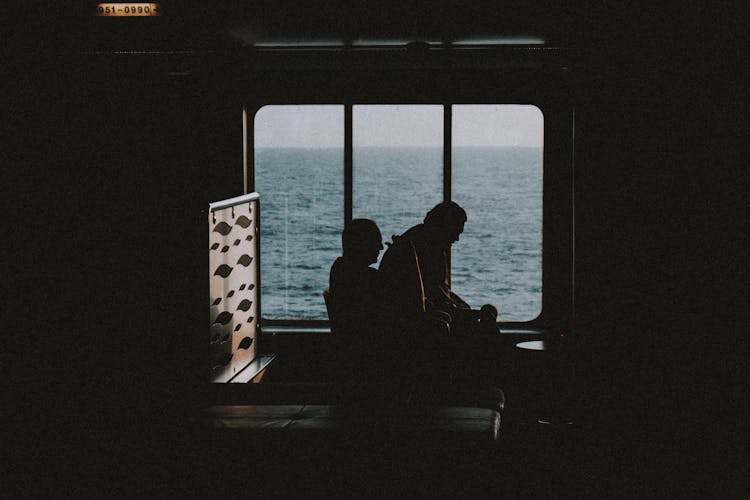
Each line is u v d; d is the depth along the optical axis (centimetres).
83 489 386
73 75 680
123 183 688
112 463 386
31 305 635
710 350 565
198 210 462
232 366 533
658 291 579
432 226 582
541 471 500
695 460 514
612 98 584
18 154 681
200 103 694
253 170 735
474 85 714
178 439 383
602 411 585
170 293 528
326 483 376
